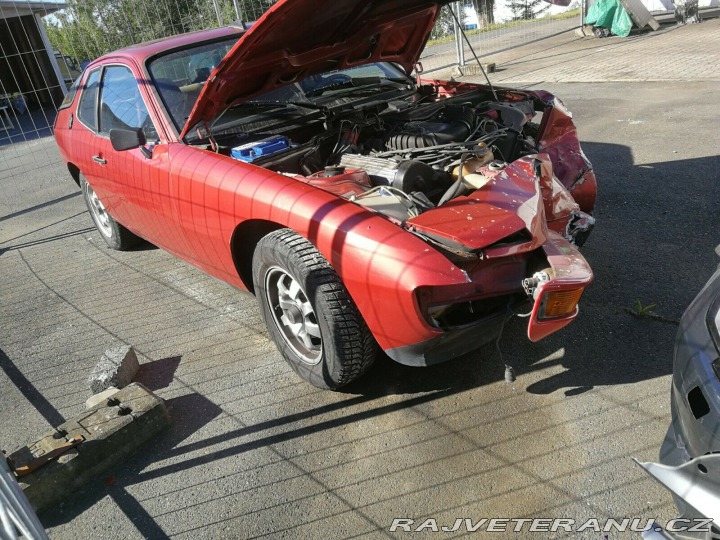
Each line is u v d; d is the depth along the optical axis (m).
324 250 2.63
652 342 3.11
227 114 3.81
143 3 8.64
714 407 1.76
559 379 2.94
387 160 3.22
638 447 2.47
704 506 1.68
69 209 7.02
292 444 2.77
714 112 7.09
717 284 2.07
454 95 4.48
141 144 3.53
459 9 12.08
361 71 4.64
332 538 2.27
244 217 2.99
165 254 5.16
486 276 2.57
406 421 2.80
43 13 13.33
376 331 2.62
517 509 2.28
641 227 4.43
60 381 3.50
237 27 4.38
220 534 2.36
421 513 2.32
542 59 12.79
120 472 2.75
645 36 13.92
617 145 6.39
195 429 2.96
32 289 4.82
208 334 3.79
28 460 2.63
